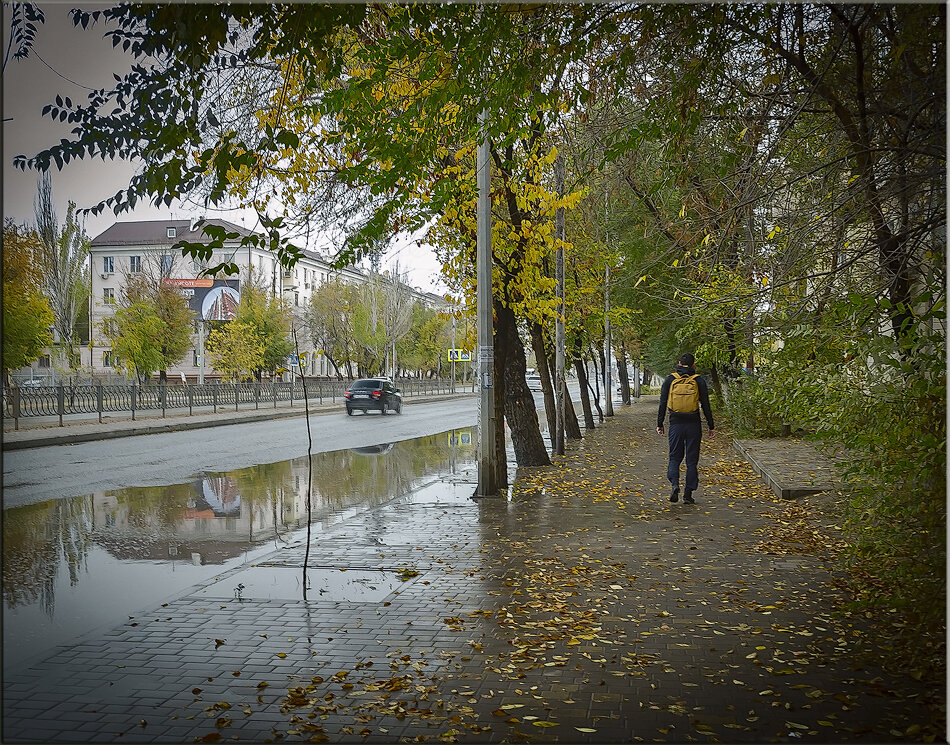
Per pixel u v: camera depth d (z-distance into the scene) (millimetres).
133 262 56562
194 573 8461
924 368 6652
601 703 4820
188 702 4922
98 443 25125
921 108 6723
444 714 4703
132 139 5805
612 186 12070
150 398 37719
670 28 6996
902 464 6652
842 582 7527
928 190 7141
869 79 7367
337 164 8094
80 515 12211
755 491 13805
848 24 6789
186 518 11938
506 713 4695
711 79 7246
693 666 5418
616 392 88000
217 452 22375
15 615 6871
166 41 5637
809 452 18875
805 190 7734
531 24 6918
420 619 6598
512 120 7758
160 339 51062
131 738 4426
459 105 8008
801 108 7039
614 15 6918
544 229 15547
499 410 15055
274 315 58562
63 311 41156
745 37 7113
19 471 17844
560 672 5352
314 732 4484
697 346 23438
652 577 7953
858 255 7812
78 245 41781
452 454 22094
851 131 7301
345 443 25688
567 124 9555
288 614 6766
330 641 6051
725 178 7508
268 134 5961
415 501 13344
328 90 7461
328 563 8711
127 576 8344
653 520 11227
